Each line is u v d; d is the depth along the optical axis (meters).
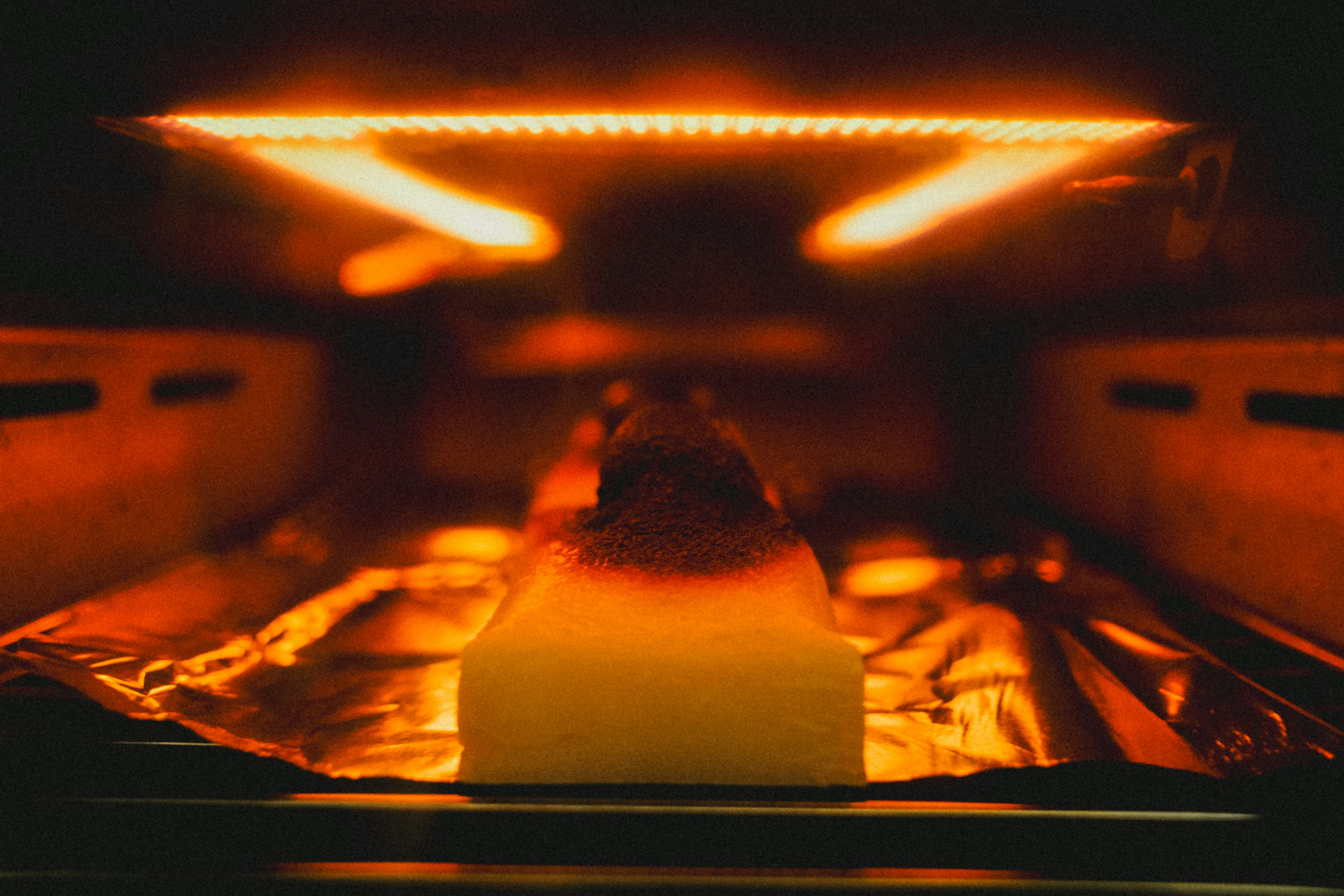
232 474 0.42
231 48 0.21
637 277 0.55
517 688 0.19
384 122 0.23
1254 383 0.29
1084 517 0.44
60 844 0.18
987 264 0.51
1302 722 0.23
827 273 0.55
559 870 0.18
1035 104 0.21
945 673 0.27
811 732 0.19
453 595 0.35
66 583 0.30
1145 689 0.25
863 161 0.35
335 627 0.31
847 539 0.45
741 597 0.21
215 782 0.20
